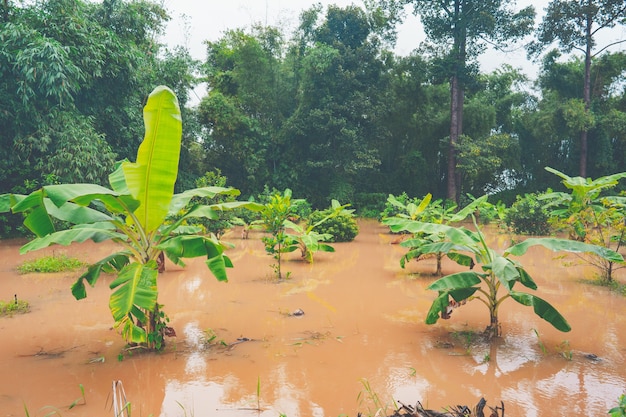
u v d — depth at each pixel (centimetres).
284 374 470
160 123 473
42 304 744
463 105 2984
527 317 695
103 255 1244
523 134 3162
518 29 2694
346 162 2655
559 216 1450
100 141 1630
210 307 739
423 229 654
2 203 475
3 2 1573
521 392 430
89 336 592
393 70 2888
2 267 1058
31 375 465
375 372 477
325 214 1700
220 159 2762
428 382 452
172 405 400
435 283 575
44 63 1417
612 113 2816
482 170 2816
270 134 2777
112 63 1745
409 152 3050
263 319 673
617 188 2797
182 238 549
